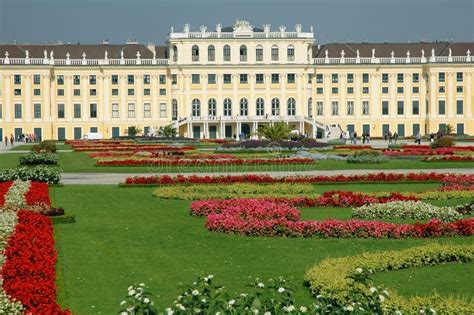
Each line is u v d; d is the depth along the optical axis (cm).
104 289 3312
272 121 19600
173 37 19675
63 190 6894
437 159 10175
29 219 4444
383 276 3475
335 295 2798
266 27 19862
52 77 19700
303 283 3350
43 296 2838
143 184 7188
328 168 9231
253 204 5162
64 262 3816
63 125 19800
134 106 19950
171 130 17800
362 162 9919
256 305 2270
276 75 19950
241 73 19875
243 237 4500
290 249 4138
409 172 8538
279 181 7244
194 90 19825
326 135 19475
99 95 19862
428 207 5144
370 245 4219
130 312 2245
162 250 4134
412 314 2662
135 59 19875
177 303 2294
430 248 3756
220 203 5322
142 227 4856
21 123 19525
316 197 5806
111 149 12988
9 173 7138
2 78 19412
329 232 4466
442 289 3256
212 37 19762
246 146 12531
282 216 4950
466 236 4438
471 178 7125
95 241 4372
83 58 19775
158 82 19975
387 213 5106
